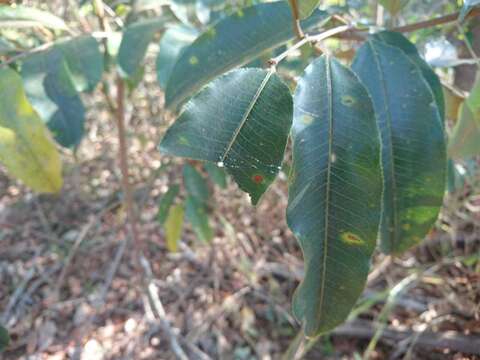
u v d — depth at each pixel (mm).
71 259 719
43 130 240
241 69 149
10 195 827
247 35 221
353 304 163
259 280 670
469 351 493
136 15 312
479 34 303
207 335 614
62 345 615
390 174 190
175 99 226
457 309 529
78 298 670
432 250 605
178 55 271
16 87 230
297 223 155
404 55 193
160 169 572
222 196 708
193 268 695
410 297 579
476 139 229
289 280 663
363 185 153
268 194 689
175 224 479
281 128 143
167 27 302
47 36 314
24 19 262
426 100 186
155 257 713
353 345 568
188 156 141
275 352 591
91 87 259
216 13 295
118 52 274
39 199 814
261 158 141
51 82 252
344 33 225
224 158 141
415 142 186
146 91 771
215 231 700
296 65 326
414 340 507
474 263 566
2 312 651
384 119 189
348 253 158
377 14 360
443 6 457
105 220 768
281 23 220
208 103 144
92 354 602
